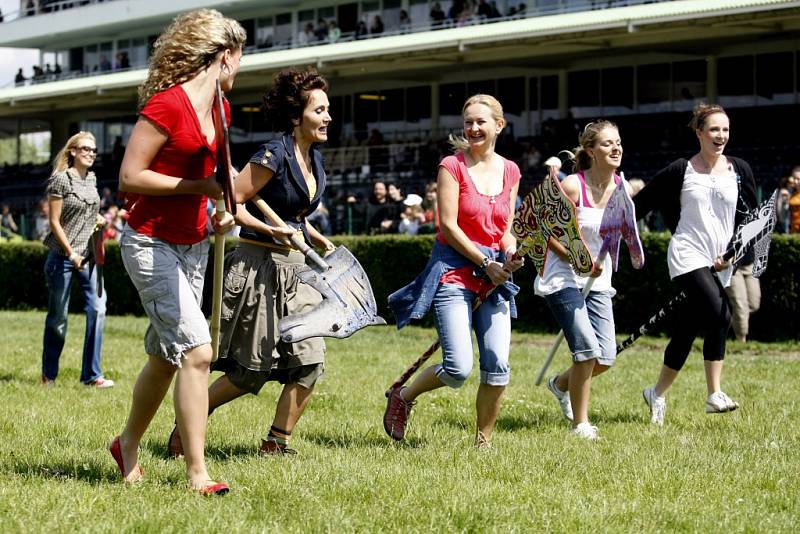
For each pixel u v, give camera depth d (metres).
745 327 36.78
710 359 20.48
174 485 13.86
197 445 13.45
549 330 42.41
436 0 90.19
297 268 16.11
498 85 81.25
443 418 20.89
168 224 13.42
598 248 19.09
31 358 31.00
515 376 27.77
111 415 20.59
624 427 19.80
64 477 14.36
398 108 87.69
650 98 73.50
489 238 16.77
